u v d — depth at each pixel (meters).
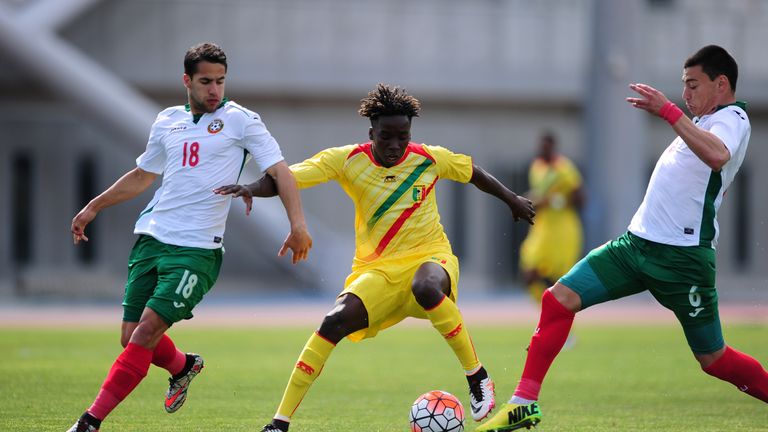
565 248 47.56
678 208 21.19
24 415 25.33
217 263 21.66
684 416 26.47
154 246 21.33
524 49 95.12
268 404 28.03
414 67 93.25
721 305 76.88
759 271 100.38
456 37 94.12
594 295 21.80
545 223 47.59
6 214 89.25
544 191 47.44
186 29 90.06
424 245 23.14
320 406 28.03
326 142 93.56
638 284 21.84
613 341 48.50
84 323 59.28
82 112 79.06
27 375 33.75
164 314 20.58
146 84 89.62
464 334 22.30
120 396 20.50
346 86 92.00
